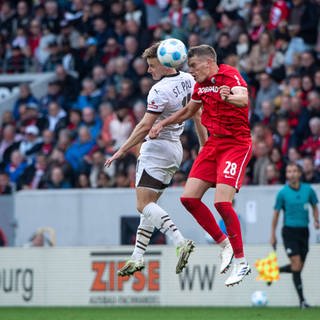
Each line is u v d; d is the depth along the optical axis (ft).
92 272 145.89
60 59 216.74
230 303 139.13
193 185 89.56
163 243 152.35
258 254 138.00
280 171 154.40
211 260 140.05
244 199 150.20
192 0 195.11
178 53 89.56
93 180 170.19
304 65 167.43
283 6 178.19
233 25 182.09
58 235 163.94
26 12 226.79
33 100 205.87
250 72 173.99
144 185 92.84
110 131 176.14
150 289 142.72
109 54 199.31
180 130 93.86
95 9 207.62
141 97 182.60
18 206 167.22
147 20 203.00
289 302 137.39
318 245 136.87
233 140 87.61
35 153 189.88
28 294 149.38
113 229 159.53
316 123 156.76
